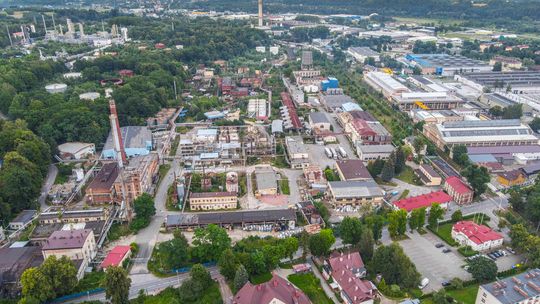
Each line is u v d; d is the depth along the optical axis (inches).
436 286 7396.7
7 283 7155.5
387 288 7194.9
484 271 7357.3
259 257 7598.4
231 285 7357.3
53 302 6953.7
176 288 7278.5
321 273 7751.0
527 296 6427.2
